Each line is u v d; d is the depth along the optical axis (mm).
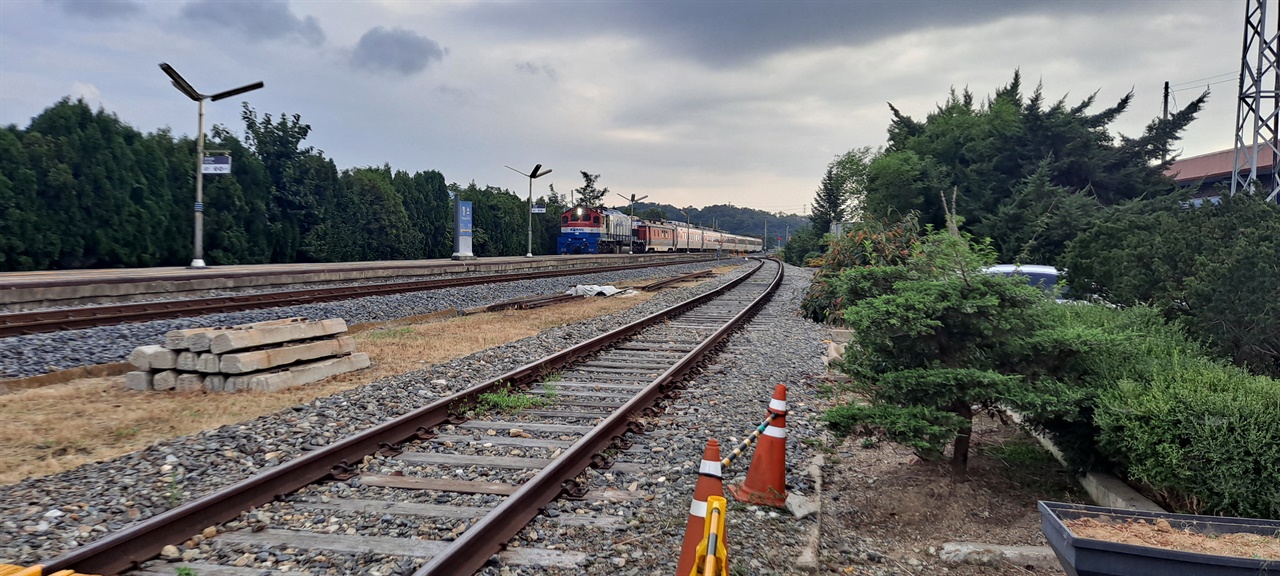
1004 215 23328
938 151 32969
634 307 19875
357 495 5352
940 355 5707
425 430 7023
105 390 8711
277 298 17062
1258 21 21344
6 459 6016
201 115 26453
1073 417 5062
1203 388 4691
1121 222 10969
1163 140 27703
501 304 18828
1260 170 32906
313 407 7758
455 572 4031
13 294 14453
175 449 6199
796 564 4430
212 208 33844
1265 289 6340
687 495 5543
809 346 13367
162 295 17719
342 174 44094
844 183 43688
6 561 4215
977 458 6551
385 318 16062
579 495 5398
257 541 4492
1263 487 4238
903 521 5309
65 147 28297
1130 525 3816
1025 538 4922
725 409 8297
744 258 82750
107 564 4020
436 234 52250
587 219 57562
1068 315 7340
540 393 8922
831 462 6602
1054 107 28141
